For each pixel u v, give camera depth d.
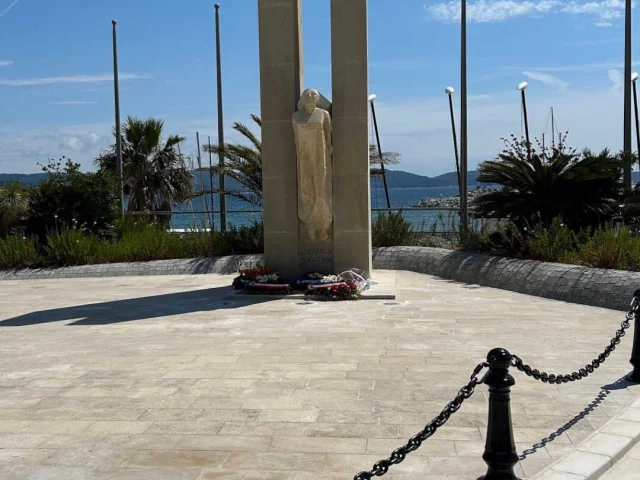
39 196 19.78
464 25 18.38
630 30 18.14
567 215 15.42
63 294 14.25
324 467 5.02
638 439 5.39
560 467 4.80
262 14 13.33
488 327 9.76
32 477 4.95
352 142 13.25
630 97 18.22
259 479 4.83
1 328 10.57
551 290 12.19
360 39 13.08
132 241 18.62
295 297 12.52
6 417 6.30
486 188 17.53
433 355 8.20
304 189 13.16
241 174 20.58
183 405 6.51
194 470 5.01
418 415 6.09
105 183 20.62
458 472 4.88
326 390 6.87
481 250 15.70
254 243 18.39
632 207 15.23
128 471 5.02
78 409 6.48
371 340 9.05
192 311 11.57
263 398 6.66
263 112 13.48
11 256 17.92
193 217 24.80
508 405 4.47
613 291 11.17
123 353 8.66
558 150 15.71
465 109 18.50
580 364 7.68
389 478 4.79
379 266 16.97
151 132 29.36
